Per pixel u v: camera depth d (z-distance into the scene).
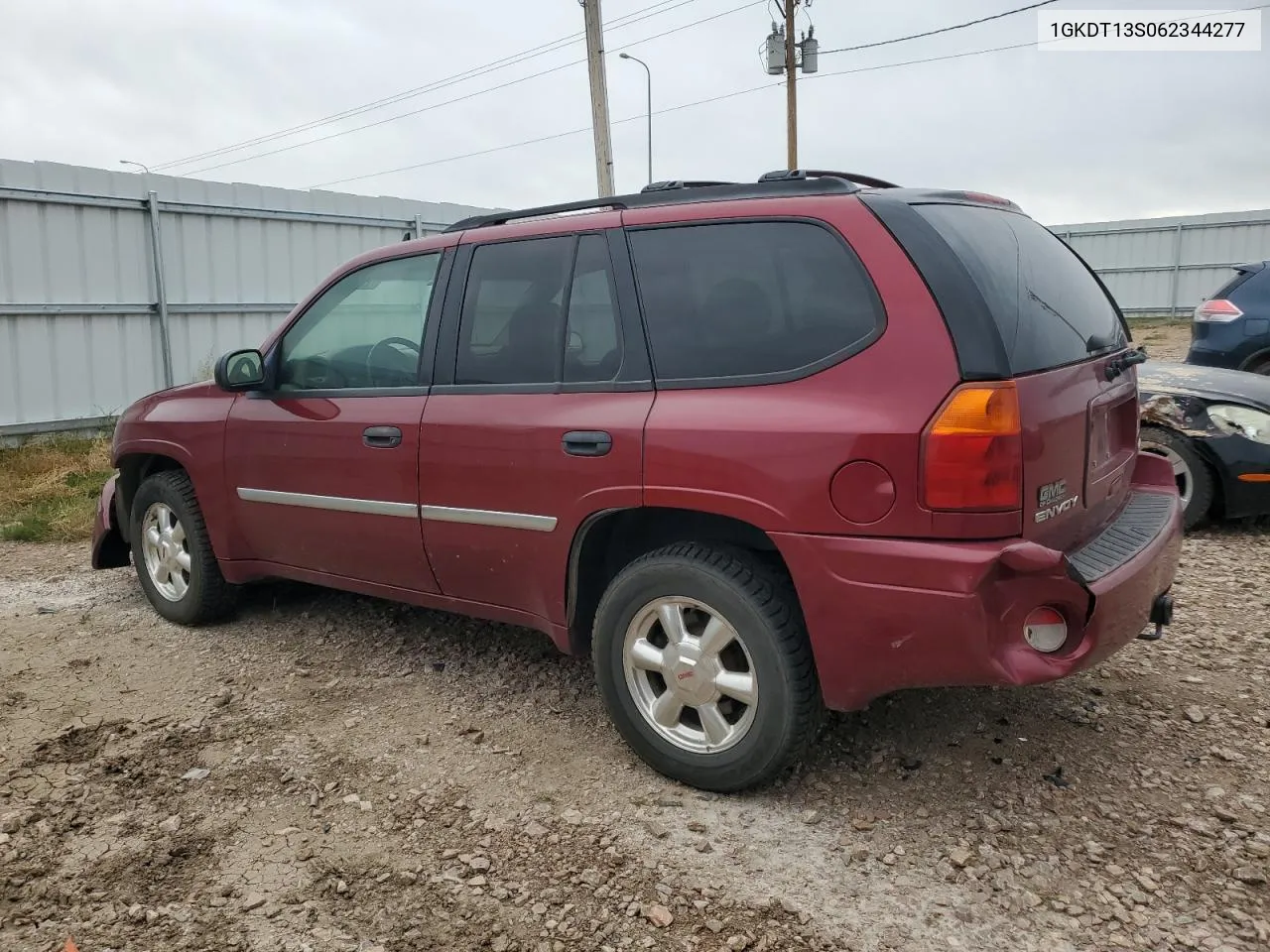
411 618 4.93
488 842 2.94
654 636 3.27
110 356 10.88
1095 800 3.04
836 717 3.61
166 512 5.00
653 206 3.30
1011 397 2.61
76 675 4.36
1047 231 3.72
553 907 2.63
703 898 2.64
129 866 2.88
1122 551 3.00
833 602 2.77
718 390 3.00
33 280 10.16
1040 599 2.63
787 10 24.39
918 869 2.73
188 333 11.59
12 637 4.92
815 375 2.83
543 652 4.42
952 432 2.59
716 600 2.99
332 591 5.40
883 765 3.29
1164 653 4.16
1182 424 5.94
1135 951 2.39
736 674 3.03
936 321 2.66
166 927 2.60
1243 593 4.91
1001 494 2.60
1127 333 3.81
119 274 10.88
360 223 13.16
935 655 2.67
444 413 3.65
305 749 3.57
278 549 4.44
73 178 10.36
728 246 3.08
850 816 3.00
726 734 3.07
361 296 4.09
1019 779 3.17
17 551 6.86
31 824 3.11
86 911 2.67
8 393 10.11
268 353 4.38
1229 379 6.20
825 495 2.75
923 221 2.81
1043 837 2.86
